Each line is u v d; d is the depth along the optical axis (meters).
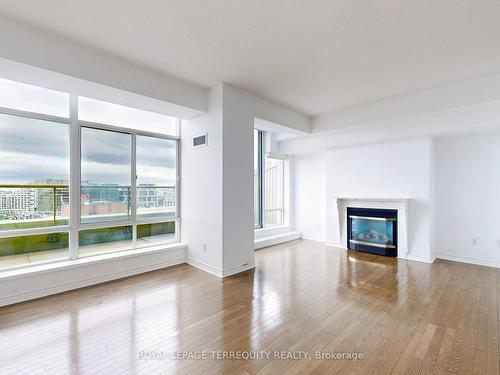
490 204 4.33
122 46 2.78
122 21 2.36
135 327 2.41
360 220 5.36
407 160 4.78
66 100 3.41
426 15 2.25
